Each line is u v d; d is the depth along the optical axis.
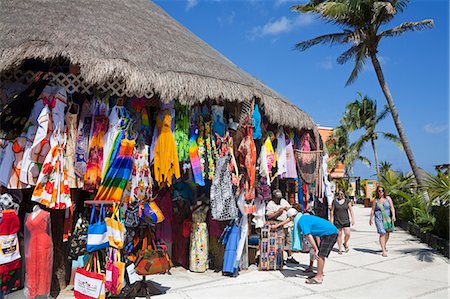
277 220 8.20
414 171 18.00
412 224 14.55
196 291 6.27
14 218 5.59
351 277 7.43
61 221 6.31
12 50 5.91
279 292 6.29
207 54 9.09
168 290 6.31
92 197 6.60
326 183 10.79
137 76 6.31
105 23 7.55
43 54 5.91
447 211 10.80
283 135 9.31
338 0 18.52
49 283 5.64
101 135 6.35
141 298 5.84
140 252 5.79
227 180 7.33
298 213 7.25
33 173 5.79
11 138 6.02
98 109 6.40
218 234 7.86
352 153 36.91
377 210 9.81
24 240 5.64
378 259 9.31
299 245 7.14
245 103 8.04
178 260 7.91
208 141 7.56
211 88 7.14
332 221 10.40
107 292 5.66
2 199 5.63
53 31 6.50
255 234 9.23
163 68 6.91
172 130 7.12
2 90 6.38
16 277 5.72
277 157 9.19
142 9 9.76
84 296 5.36
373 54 19.09
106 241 5.42
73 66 6.32
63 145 5.99
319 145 10.63
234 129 8.02
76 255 5.57
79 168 6.21
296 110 9.58
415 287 6.71
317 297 6.05
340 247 10.14
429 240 11.52
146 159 6.89
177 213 7.95
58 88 6.05
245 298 5.93
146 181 6.83
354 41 19.27
